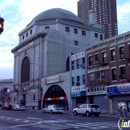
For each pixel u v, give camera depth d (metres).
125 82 36.66
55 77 55.72
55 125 19.53
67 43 66.62
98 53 43.38
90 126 18.75
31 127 18.12
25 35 74.69
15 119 26.06
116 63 38.91
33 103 64.56
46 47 62.66
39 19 72.62
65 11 76.81
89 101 44.47
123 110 30.61
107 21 167.50
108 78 40.12
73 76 50.00
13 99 78.69
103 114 36.81
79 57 48.72
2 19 12.59
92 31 73.06
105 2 170.25
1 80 123.62
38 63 64.00
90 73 44.91
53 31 64.38
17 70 77.50
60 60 64.19
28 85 69.25
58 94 55.16
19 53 76.75
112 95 38.66
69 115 34.69
